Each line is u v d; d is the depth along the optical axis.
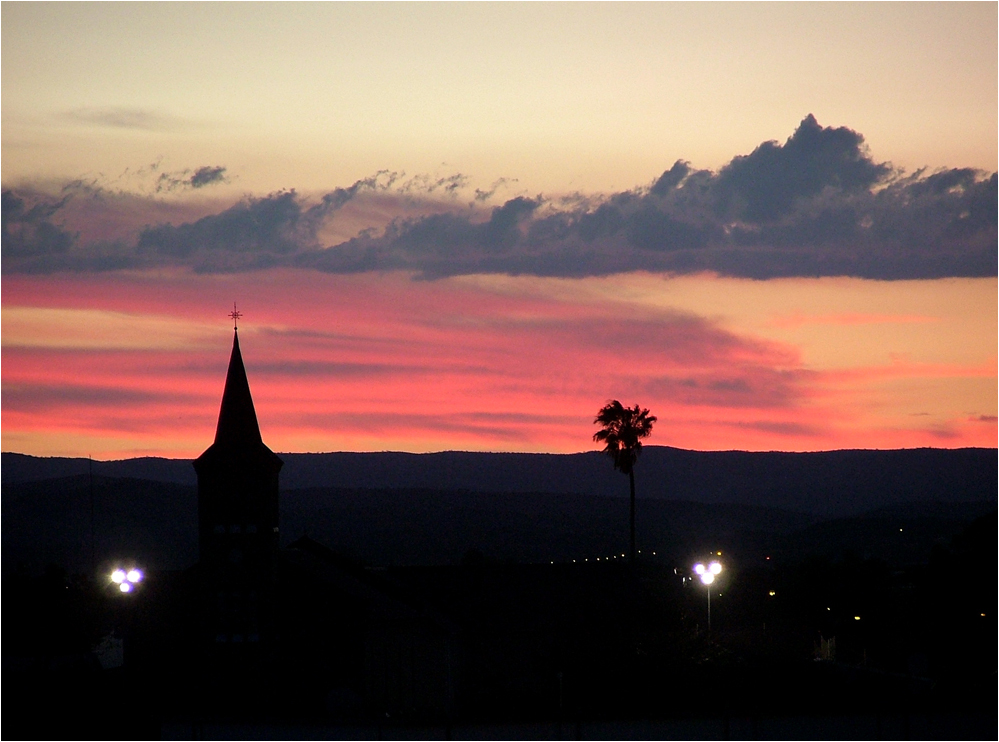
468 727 124.81
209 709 141.88
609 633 148.62
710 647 147.62
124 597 144.50
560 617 159.88
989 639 160.38
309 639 145.25
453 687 151.25
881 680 150.50
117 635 154.38
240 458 144.88
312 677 144.50
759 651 153.12
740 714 131.62
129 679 142.25
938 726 119.62
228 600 144.00
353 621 145.88
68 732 114.38
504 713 140.38
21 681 138.62
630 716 132.25
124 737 114.31
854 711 131.75
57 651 147.88
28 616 147.00
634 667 142.75
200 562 145.50
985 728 118.06
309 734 119.88
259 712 141.25
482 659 157.12
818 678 149.12
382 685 147.88
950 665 157.25
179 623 144.38
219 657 143.38
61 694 132.25
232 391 147.75
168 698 142.38
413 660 150.00
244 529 144.88
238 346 149.38
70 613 148.75
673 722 125.44
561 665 146.50
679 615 154.12
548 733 118.81
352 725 128.75
